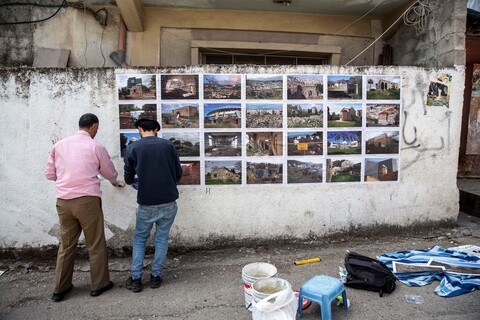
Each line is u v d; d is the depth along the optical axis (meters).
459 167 7.05
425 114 4.77
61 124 4.25
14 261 4.32
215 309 3.35
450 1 4.89
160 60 6.04
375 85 4.63
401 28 6.05
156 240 3.77
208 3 5.76
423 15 5.35
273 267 3.50
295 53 6.47
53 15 5.76
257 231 4.61
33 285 3.85
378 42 6.48
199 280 3.89
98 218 3.61
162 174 3.64
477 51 6.83
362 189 4.74
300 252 4.46
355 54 6.47
